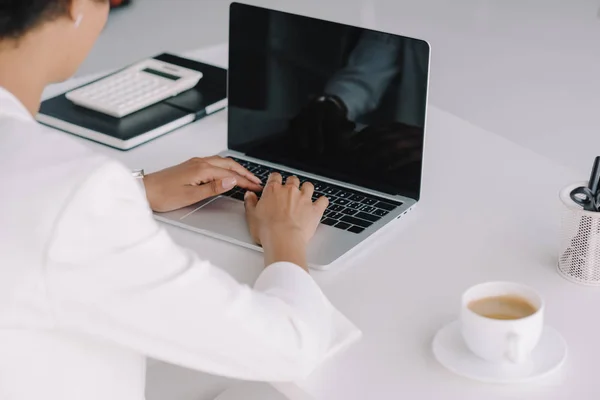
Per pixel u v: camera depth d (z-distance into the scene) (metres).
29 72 0.96
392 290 1.28
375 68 1.51
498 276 1.31
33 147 0.90
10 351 0.89
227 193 1.56
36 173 0.87
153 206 1.50
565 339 1.17
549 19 4.25
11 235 0.85
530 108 3.43
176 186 1.51
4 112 0.93
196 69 2.07
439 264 1.34
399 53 1.47
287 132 1.64
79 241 0.86
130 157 1.71
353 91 1.54
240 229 1.44
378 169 1.54
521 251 1.37
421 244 1.40
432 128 1.82
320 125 1.60
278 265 1.18
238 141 1.71
